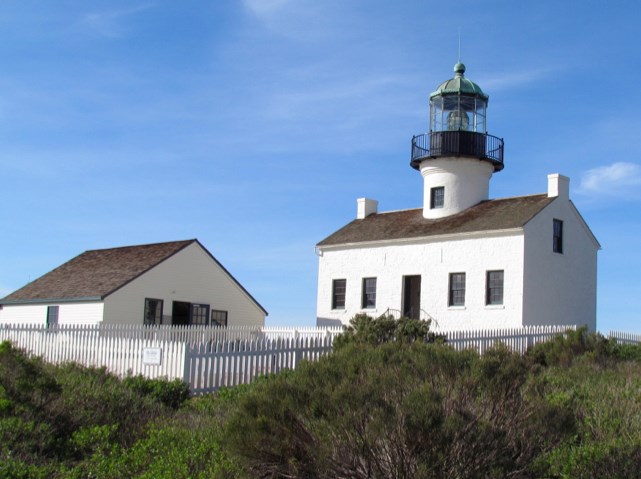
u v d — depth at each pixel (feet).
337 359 27.35
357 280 104.22
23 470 26.58
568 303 93.91
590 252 99.55
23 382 33.45
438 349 26.45
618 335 84.53
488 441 22.72
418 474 20.97
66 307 104.58
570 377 48.29
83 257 125.18
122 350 60.85
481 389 24.68
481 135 104.32
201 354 53.16
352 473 22.33
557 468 25.25
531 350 64.75
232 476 24.85
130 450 29.89
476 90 105.70
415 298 102.17
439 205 104.58
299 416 23.79
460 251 93.30
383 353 27.48
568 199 96.32
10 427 30.14
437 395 22.41
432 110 107.96
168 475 25.36
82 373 45.73
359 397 22.71
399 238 99.71
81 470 28.14
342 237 108.99
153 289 105.19
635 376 48.34
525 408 25.55
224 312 115.34
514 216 91.20
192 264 111.24
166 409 39.50
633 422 31.40
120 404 36.81
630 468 25.50
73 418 33.78
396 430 21.75
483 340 69.00
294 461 23.07
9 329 77.00
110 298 99.86
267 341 56.24
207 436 30.14
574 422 26.99
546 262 90.84
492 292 89.92
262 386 25.94
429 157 104.37
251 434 23.35
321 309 107.86
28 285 118.11
